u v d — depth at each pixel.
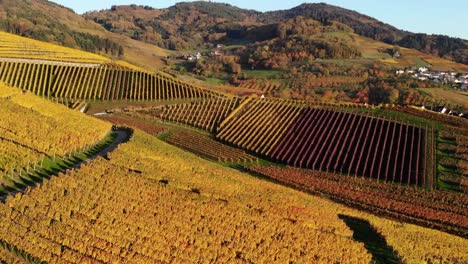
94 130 75.00
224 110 128.88
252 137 110.00
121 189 51.69
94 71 153.12
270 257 46.97
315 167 94.38
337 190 80.56
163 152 73.06
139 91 144.62
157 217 47.78
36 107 75.38
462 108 156.25
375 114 118.69
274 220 55.28
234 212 53.91
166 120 122.38
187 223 48.41
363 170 91.56
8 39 168.00
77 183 50.22
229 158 94.19
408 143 102.12
